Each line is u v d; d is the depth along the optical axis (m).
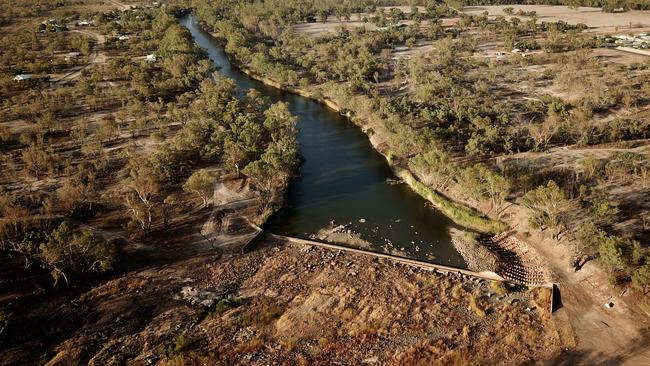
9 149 155.12
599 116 172.38
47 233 109.00
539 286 96.44
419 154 145.50
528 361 79.31
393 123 160.25
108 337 86.00
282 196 134.62
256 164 126.38
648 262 87.19
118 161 149.50
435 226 121.81
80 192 123.88
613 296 91.19
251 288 99.56
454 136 155.25
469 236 113.62
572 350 81.25
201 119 169.12
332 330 87.31
